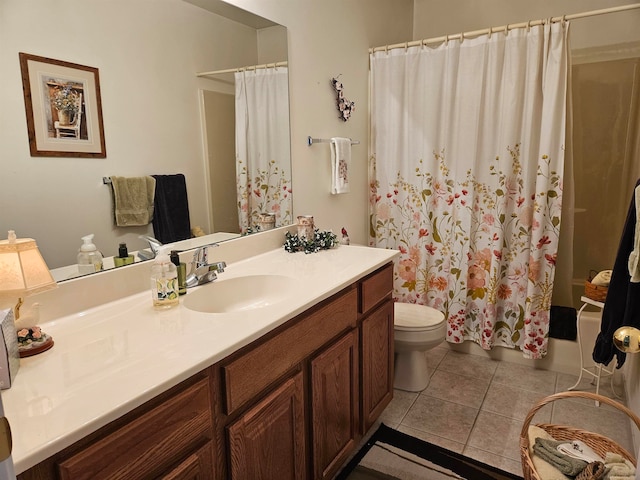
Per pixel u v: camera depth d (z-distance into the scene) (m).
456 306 2.71
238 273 1.65
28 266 1.03
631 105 2.85
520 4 3.01
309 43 2.19
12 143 1.12
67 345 1.04
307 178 2.27
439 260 2.76
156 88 1.48
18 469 0.64
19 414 0.76
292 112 2.11
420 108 2.65
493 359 2.73
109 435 0.80
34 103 1.15
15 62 1.11
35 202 1.17
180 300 1.36
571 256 2.54
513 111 2.38
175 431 0.93
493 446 1.90
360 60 2.66
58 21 1.19
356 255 1.93
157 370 0.92
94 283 1.29
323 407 1.47
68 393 0.83
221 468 1.08
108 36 1.31
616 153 2.94
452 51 2.49
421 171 2.70
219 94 1.72
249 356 1.12
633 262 1.54
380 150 2.81
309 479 1.46
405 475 1.74
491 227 2.55
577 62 2.92
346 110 2.48
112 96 1.34
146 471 0.87
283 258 1.89
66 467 0.73
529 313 2.48
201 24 1.62
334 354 1.51
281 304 1.30
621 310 1.74
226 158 1.78
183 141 1.59
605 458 1.31
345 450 1.65
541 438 1.44
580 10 2.86
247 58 1.83
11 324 0.90
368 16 2.71
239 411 1.12
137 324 1.17
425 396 2.31
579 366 2.51
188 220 1.63
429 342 2.22
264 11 1.89
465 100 2.49
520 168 2.45
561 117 2.29
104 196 1.34
